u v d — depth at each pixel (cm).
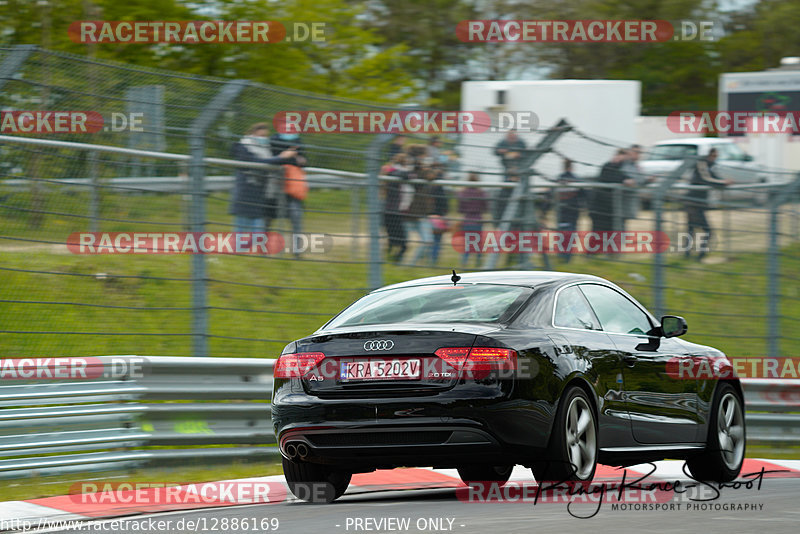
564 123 4778
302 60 9188
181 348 4438
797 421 4550
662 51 16788
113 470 3362
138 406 3444
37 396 3250
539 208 4766
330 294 4512
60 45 8312
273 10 8981
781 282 5584
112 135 3975
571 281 2955
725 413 3338
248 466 3647
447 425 2558
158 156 4019
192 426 3566
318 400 2661
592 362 2791
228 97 4128
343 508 2627
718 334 5388
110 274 4181
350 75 9544
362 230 4369
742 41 17312
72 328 4194
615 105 9244
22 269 3966
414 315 2781
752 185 5419
